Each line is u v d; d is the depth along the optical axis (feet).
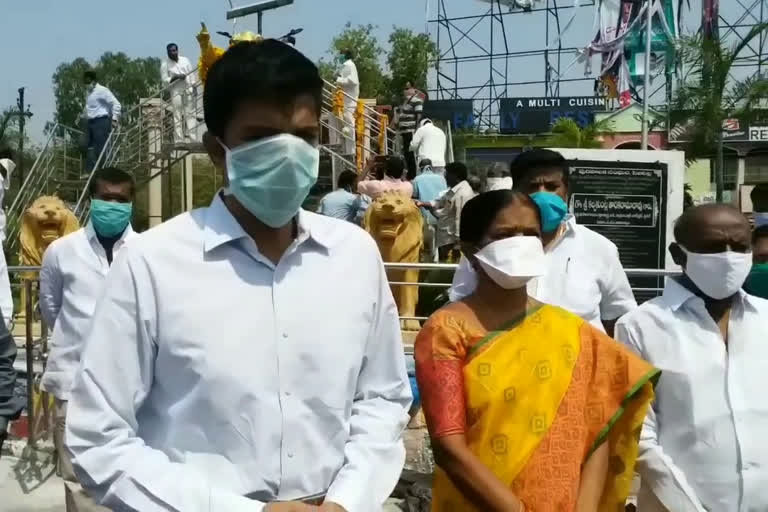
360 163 47.11
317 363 6.44
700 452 9.73
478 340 8.87
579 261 12.89
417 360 9.04
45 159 47.16
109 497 6.15
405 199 25.32
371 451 6.72
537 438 8.45
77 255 14.80
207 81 6.64
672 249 10.47
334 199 32.50
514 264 8.70
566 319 9.00
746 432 9.64
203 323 6.23
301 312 6.48
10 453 18.92
